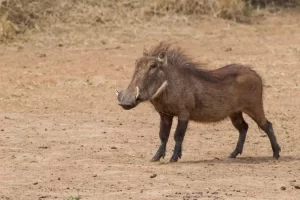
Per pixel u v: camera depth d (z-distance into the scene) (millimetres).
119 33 76562
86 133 48969
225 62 69312
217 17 80750
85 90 61781
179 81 41219
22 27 76375
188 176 37688
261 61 69938
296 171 39250
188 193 34156
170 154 44188
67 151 44000
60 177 37562
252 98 43281
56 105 57375
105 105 57594
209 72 42438
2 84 62688
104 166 40031
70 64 68625
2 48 72812
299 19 82688
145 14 79750
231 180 36875
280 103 58125
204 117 42375
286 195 34156
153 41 75062
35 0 79250
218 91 42188
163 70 40719
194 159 42562
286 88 62156
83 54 71562
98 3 80438
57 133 48812
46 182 36562
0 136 47719
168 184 35969
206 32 77812
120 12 79625
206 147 45906
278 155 43188
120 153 43719
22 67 67625
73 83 63500
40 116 53781
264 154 44344
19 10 77688
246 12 82438
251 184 36125
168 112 41469
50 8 78812
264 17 82688
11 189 35219
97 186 35656
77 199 32656
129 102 39594
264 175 38156
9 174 38281
